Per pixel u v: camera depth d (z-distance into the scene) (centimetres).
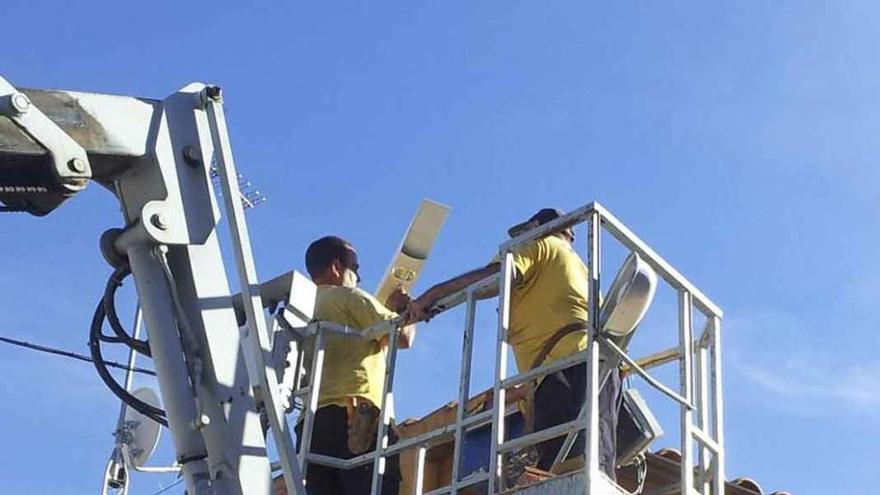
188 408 699
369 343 833
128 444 835
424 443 755
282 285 799
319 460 795
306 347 823
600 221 733
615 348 709
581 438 741
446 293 775
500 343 726
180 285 722
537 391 763
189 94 743
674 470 893
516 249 764
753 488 988
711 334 812
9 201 695
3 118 675
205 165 734
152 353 708
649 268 700
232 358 715
